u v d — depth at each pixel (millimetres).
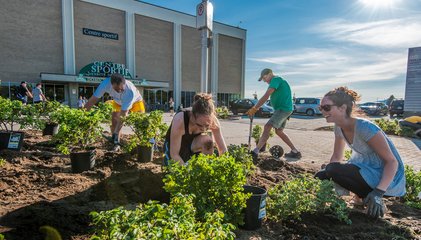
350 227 2400
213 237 1352
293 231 2268
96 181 3234
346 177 2857
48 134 6230
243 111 24172
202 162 2025
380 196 2578
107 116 4887
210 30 5211
